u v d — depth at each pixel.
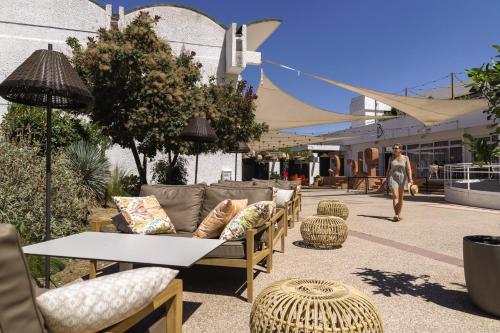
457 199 12.05
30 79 2.86
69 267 4.15
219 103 9.44
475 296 2.97
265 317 1.97
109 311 1.34
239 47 12.44
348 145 28.88
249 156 27.59
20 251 1.05
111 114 7.41
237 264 3.23
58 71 3.01
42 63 2.98
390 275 3.96
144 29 7.62
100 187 7.58
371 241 5.81
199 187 4.55
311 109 12.98
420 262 4.50
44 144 7.14
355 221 8.00
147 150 8.40
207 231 3.55
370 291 3.45
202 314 2.91
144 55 7.24
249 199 4.34
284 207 6.30
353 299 2.02
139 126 7.34
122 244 2.87
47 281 3.21
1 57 10.94
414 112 12.55
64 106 3.70
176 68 8.03
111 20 11.63
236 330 2.62
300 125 16.36
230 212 3.55
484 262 2.87
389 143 24.11
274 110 13.64
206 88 9.60
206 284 3.66
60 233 4.65
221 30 12.93
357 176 21.58
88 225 5.83
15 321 1.04
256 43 14.27
